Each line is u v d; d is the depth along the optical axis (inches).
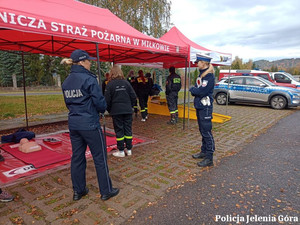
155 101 380.5
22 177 133.7
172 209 103.9
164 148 192.1
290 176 138.2
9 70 1211.2
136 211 102.0
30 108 450.0
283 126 277.7
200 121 151.0
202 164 152.5
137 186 125.6
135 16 449.1
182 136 230.7
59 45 227.6
